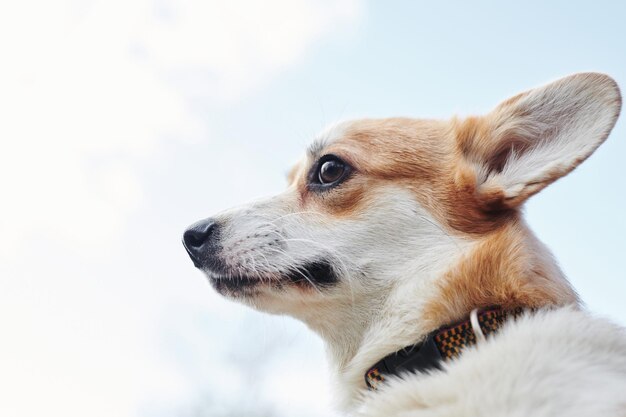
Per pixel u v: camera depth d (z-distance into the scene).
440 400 0.50
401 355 0.58
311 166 0.65
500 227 0.58
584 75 0.58
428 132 0.63
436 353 0.56
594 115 0.58
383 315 0.60
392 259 0.60
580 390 0.49
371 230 0.61
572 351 0.51
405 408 0.51
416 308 0.58
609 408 0.47
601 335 0.52
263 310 0.64
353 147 0.63
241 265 0.63
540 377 0.49
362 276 0.61
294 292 0.62
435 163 0.62
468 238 0.59
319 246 0.62
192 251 0.64
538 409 0.48
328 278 0.61
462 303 0.57
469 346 0.55
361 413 0.54
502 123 0.61
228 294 0.64
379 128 0.64
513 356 0.51
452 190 0.60
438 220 0.60
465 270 0.57
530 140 0.60
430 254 0.59
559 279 0.58
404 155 0.62
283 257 0.62
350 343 0.62
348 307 0.61
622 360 0.51
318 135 0.66
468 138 0.62
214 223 0.64
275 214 0.64
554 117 0.59
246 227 0.64
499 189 0.59
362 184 0.62
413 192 0.61
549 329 0.52
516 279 0.56
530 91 0.60
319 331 0.63
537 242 0.59
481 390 0.49
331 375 0.63
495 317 0.55
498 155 0.61
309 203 0.64
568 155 0.58
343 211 0.62
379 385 0.54
